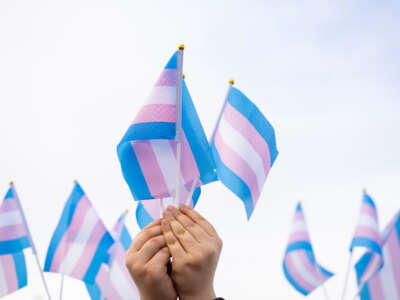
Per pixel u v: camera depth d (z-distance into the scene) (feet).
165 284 2.70
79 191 7.79
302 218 12.35
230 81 4.54
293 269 12.21
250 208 4.22
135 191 3.74
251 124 4.40
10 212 7.36
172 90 3.59
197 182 3.84
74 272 7.32
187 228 2.87
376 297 10.47
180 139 3.52
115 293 7.43
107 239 7.60
